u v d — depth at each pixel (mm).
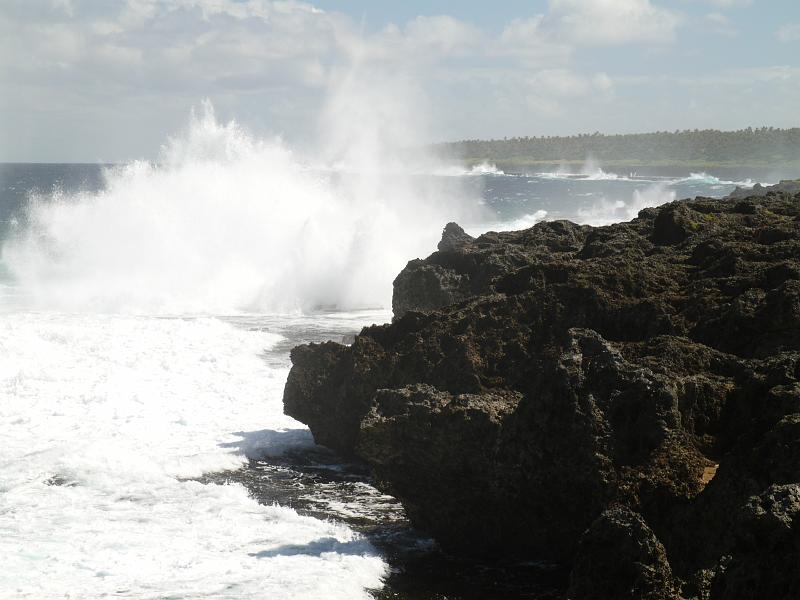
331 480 17500
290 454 18891
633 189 159125
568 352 14344
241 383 23938
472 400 14930
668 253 21609
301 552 13734
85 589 12211
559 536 13781
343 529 14828
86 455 17719
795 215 23969
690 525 12266
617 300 18344
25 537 13953
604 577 11180
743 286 17812
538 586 13148
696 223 23188
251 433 19859
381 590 12828
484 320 18453
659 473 12766
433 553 14328
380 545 14445
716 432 13852
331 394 18812
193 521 14812
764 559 9484
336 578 12789
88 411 21062
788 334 15898
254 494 16562
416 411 14852
